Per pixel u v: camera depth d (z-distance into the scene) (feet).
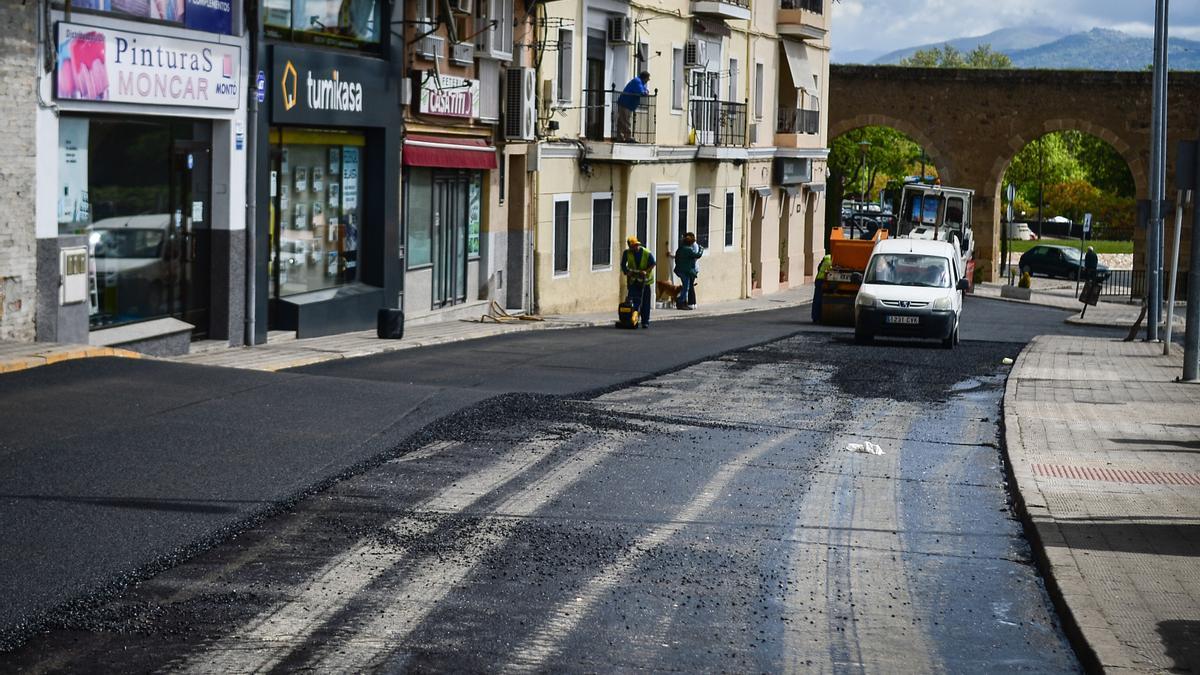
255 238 66.08
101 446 34.94
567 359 66.28
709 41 140.05
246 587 24.90
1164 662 21.63
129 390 42.78
